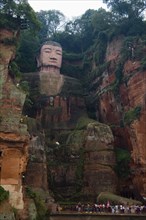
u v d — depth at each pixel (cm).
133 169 4381
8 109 3309
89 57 6334
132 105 4738
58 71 5931
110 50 5575
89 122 4938
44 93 5528
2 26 3816
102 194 3984
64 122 5341
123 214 3259
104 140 4559
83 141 4638
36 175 4000
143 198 4109
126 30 5450
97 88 5688
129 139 4644
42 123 5244
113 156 4519
